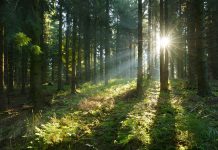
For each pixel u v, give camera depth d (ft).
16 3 47.93
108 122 36.35
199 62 53.42
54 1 64.54
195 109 41.32
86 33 108.58
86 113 43.16
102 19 101.35
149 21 98.17
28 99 71.51
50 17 91.76
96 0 85.25
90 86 98.94
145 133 30.14
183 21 91.97
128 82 92.07
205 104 44.27
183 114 38.22
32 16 49.75
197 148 26.55
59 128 35.83
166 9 67.77
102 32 115.55
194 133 28.99
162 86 65.10
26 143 32.19
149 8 95.76
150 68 101.30
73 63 84.64
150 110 42.27
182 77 112.16
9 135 35.42
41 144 30.63
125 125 33.50
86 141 31.91
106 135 32.60
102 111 44.78
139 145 28.66
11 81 98.73
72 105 52.70
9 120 44.52
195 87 67.05
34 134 33.30
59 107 53.47
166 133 30.30
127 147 28.76
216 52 96.48
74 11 80.38
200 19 53.21
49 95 78.95
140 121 34.65
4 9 47.11
